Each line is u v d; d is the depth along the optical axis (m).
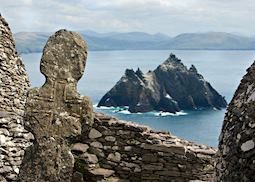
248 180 3.97
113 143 8.91
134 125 8.85
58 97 6.18
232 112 4.57
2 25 9.64
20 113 9.53
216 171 4.55
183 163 8.52
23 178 6.15
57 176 6.05
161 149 8.62
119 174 8.88
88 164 8.89
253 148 4.01
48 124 6.16
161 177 8.62
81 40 6.32
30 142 8.79
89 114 6.18
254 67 4.73
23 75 10.04
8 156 8.39
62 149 6.10
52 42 6.27
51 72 6.22
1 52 9.49
